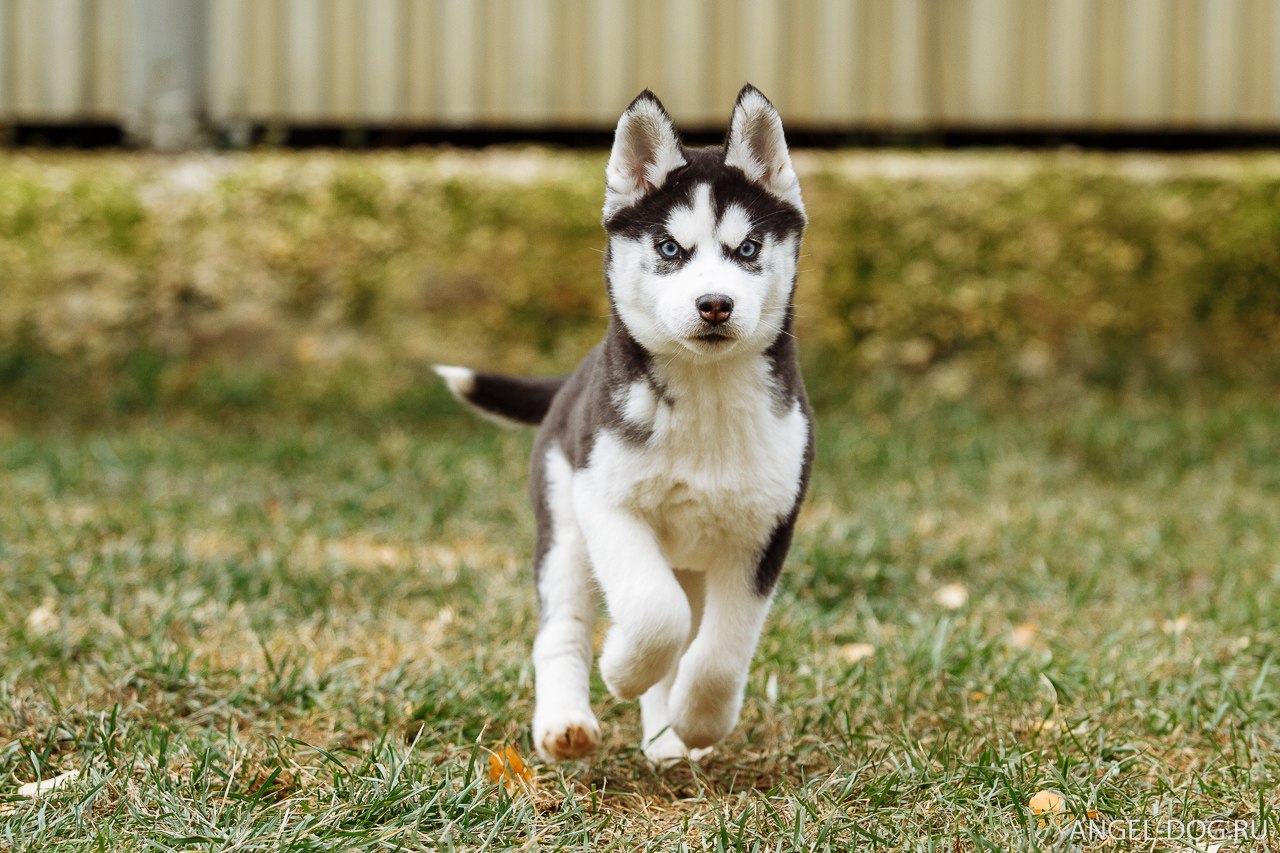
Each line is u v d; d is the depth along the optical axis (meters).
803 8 10.34
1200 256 9.93
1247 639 4.97
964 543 6.61
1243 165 10.15
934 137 10.87
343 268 9.97
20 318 9.84
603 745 4.18
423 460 8.37
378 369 9.88
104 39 10.70
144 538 6.44
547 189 9.95
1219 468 8.38
